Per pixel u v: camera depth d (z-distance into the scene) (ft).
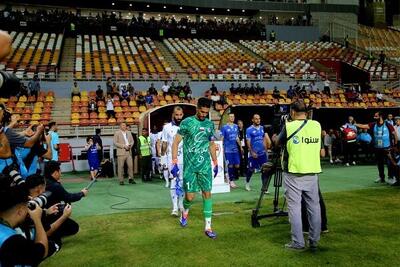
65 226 18.02
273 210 23.80
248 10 122.83
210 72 88.94
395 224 20.02
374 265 14.44
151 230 19.97
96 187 37.19
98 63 86.43
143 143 41.37
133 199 29.89
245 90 78.79
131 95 71.87
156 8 117.50
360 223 20.29
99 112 64.75
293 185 16.26
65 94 72.95
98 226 21.04
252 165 32.40
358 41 124.47
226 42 111.75
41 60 82.94
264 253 16.01
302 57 106.22
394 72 101.04
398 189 30.55
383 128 34.04
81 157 54.44
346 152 49.78
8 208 8.49
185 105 48.88
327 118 53.06
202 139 19.13
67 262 15.51
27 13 98.22
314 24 125.39
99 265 15.11
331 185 33.68
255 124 32.50
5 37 6.08
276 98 76.95
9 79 7.25
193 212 24.04
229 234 18.92
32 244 8.48
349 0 128.77
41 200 13.12
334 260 15.02
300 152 16.05
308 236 17.46
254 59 101.81
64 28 99.66
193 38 111.75
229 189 32.12
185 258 15.64
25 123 58.90
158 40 108.78
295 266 14.48
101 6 114.21
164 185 37.86
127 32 106.11
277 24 121.29
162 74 84.99
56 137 36.76
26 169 16.19
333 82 90.63
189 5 114.62
